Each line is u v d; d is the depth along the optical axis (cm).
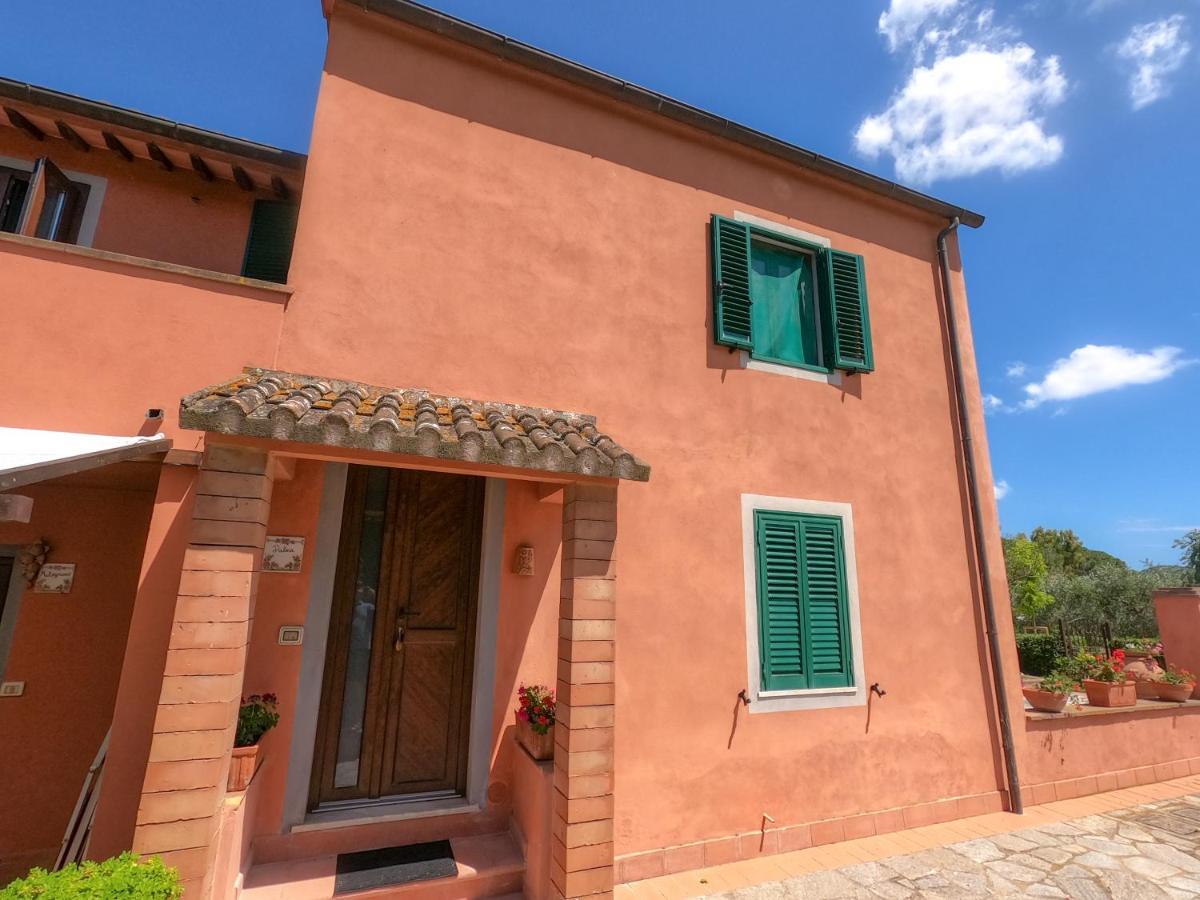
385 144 504
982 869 481
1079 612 2214
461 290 503
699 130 640
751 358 618
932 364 736
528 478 406
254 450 335
